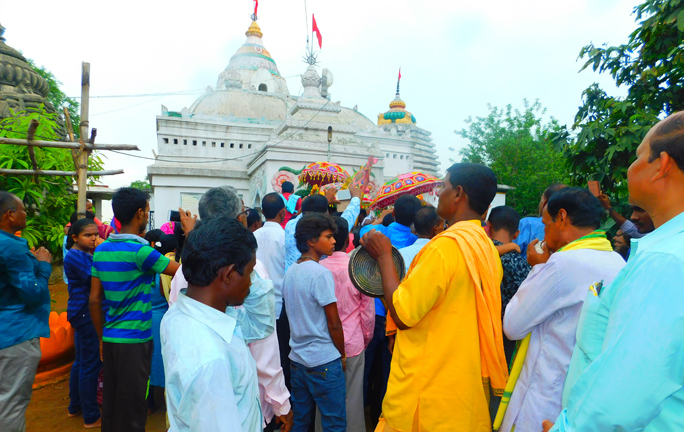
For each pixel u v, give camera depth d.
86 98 5.33
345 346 3.19
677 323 0.93
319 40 19.53
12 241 2.78
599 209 1.97
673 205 1.16
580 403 1.09
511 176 17.31
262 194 14.28
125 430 2.89
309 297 2.78
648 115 5.23
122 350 2.90
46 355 4.86
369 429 3.83
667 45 5.22
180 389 1.21
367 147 14.69
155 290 4.23
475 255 1.91
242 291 1.46
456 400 1.89
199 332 1.30
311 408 3.01
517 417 1.89
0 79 11.10
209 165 18.19
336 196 5.47
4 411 2.78
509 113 19.73
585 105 6.25
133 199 2.97
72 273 3.82
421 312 1.85
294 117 15.30
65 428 3.83
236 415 1.21
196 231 1.42
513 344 2.59
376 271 2.35
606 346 1.06
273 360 2.47
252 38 28.09
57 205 9.38
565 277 1.77
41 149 7.99
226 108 20.75
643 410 0.94
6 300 2.84
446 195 2.16
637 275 1.05
